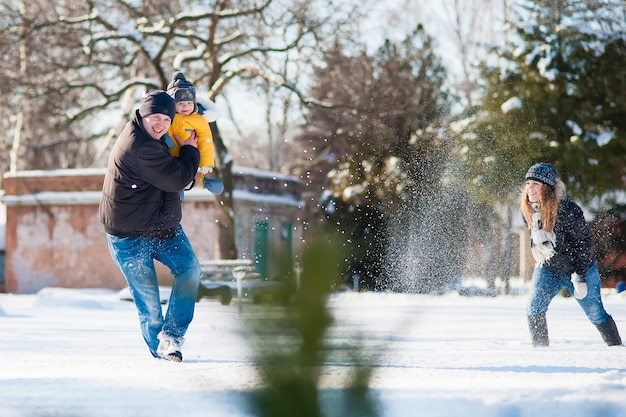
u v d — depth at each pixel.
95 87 52.28
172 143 10.38
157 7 50.56
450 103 58.59
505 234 38.59
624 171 44.91
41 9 51.94
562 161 43.72
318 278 3.49
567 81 44.38
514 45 45.72
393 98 58.84
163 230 10.19
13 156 65.88
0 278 65.75
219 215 50.81
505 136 43.38
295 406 3.81
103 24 50.16
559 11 45.94
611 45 45.03
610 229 43.25
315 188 61.16
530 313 11.69
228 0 50.19
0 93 50.28
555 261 11.65
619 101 44.59
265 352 3.80
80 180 59.72
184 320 9.95
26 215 60.97
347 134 55.72
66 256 60.09
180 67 51.56
